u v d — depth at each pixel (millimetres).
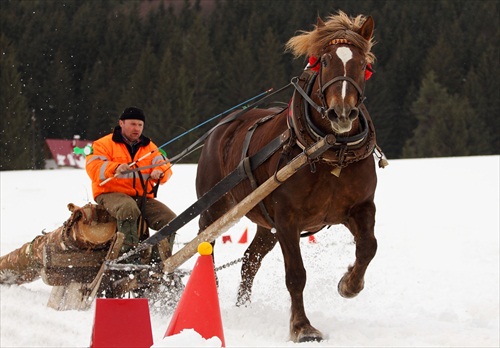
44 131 78125
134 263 7801
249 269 8781
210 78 88250
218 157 8781
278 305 8414
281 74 88562
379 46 95438
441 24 98062
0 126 71562
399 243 12758
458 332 6500
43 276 7648
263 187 6730
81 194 22375
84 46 90812
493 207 16672
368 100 82875
